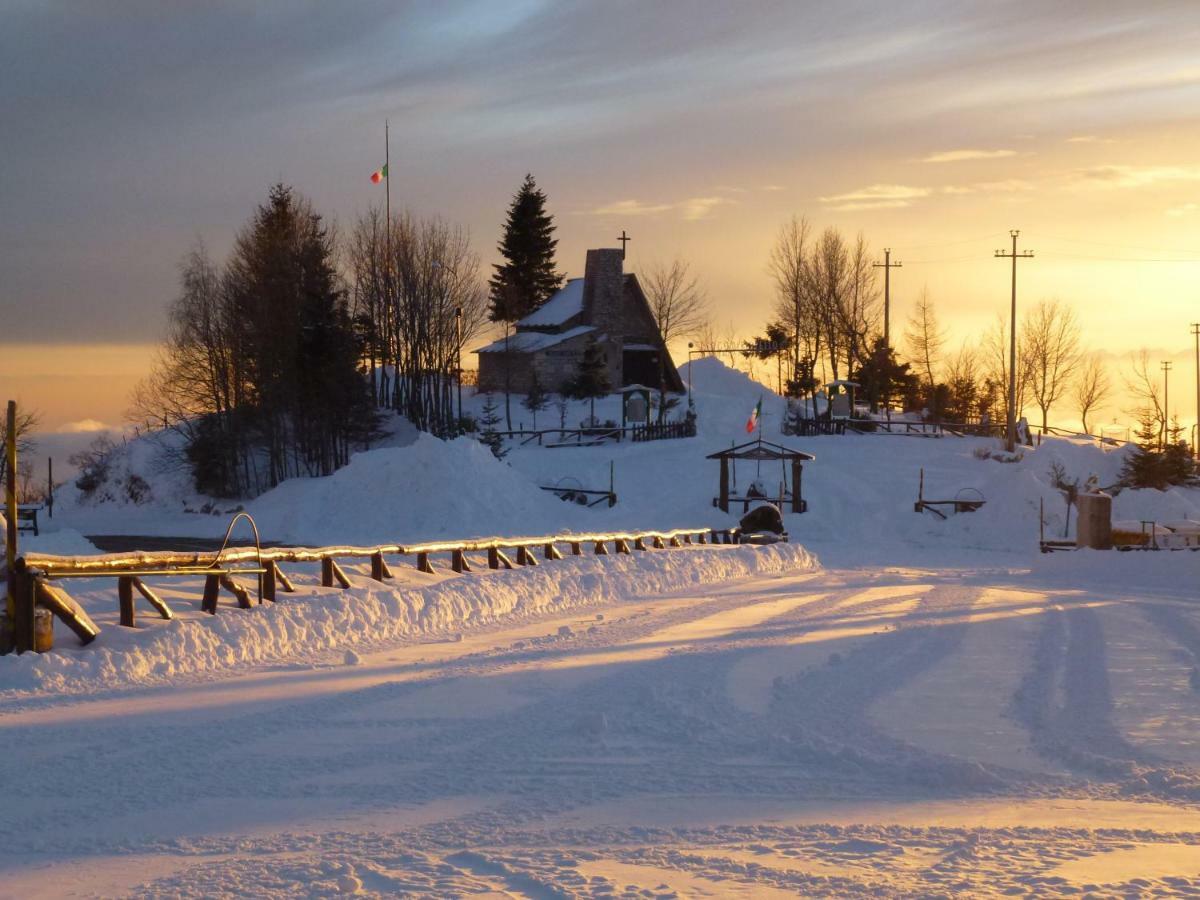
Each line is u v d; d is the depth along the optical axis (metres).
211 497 73.00
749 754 10.89
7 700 12.62
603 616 21.94
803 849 7.80
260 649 16.02
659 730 11.83
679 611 23.05
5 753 10.42
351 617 18.02
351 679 14.47
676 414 82.62
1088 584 31.69
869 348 102.12
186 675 14.48
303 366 73.56
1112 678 15.23
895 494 58.88
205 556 16.64
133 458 79.19
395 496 47.34
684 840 8.05
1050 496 50.62
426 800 9.20
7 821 8.53
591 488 59.97
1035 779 9.98
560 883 6.98
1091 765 10.47
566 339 88.75
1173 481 62.16
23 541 32.97
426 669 15.34
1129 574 33.16
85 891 6.98
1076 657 17.11
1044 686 14.61
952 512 55.22
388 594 19.28
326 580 19.83
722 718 12.45
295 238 81.19
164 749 10.70
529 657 16.53
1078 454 63.62
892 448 70.62
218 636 15.64
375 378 86.50
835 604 24.78
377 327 85.88
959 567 39.12
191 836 8.19
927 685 14.63
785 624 20.95
